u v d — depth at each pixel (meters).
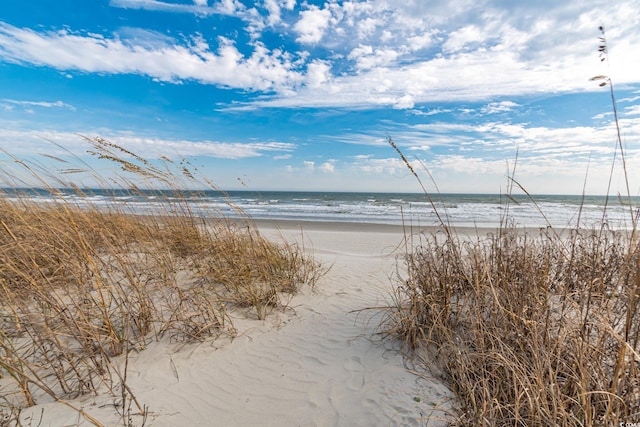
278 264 5.43
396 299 4.44
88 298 3.27
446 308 3.21
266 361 3.18
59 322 3.11
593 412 1.90
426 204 29.66
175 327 3.47
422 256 3.92
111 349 3.11
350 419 2.40
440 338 3.08
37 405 2.39
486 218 18.08
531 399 2.03
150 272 4.49
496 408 2.09
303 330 3.81
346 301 4.71
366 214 21.48
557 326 2.57
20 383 2.34
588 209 21.39
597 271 3.11
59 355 2.69
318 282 5.53
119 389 2.64
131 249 5.05
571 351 2.32
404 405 2.47
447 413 2.31
